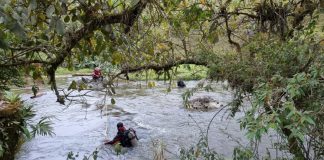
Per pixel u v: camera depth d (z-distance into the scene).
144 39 4.30
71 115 15.49
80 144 12.23
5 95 9.53
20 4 2.72
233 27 5.60
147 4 4.04
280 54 4.18
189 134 12.69
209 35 4.96
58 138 12.72
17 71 5.36
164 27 4.48
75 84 4.27
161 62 4.88
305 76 3.32
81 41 3.93
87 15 3.43
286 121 2.81
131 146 11.77
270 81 3.71
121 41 3.73
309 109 3.46
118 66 4.75
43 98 18.25
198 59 4.84
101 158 10.95
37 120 14.45
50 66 4.01
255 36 4.94
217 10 5.10
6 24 2.20
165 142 11.86
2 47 2.31
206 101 16.39
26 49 3.60
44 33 3.47
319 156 4.67
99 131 13.51
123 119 15.02
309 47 4.00
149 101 17.94
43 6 3.03
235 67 4.56
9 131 9.37
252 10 5.46
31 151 11.50
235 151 4.88
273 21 5.34
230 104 4.88
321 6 4.63
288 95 3.46
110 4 3.62
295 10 5.32
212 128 12.99
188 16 4.49
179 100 17.80
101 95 18.27
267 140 9.51
